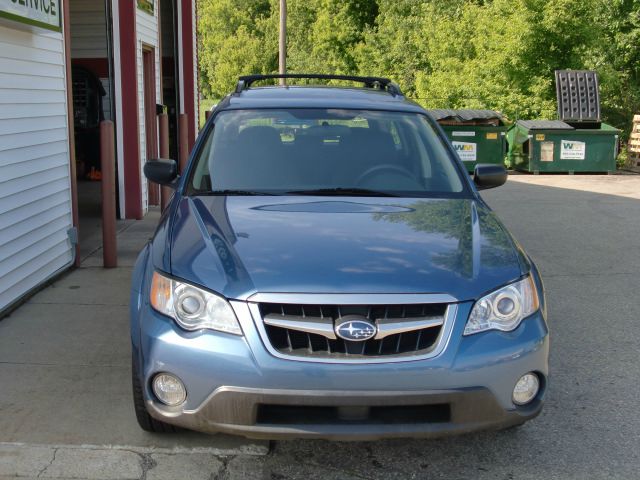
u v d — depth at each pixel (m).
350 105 4.84
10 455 3.35
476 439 3.64
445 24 27.48
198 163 4.37
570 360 4.79
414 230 3.54
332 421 2.92
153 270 3.29
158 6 11.36
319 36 47.97
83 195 11.48
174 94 14.48
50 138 6.18
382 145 4.53
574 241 8.82
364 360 2.87
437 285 3.02
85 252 7.43
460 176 4.42
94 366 4.42
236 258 3.16
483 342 2.99
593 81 18.73
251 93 5.09
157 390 3.05
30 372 4.30
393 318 2.94
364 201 4.00
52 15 5.99
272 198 4.01
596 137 17.39
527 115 19.72
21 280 5.63
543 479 3.29
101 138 6.58
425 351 2.93
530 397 3.13
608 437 3.70
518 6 19.61
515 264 3.30
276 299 2.92
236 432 2.93
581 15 19.14
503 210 11.43
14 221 5.48
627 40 21.06
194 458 3.38
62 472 3.23
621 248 8.41
